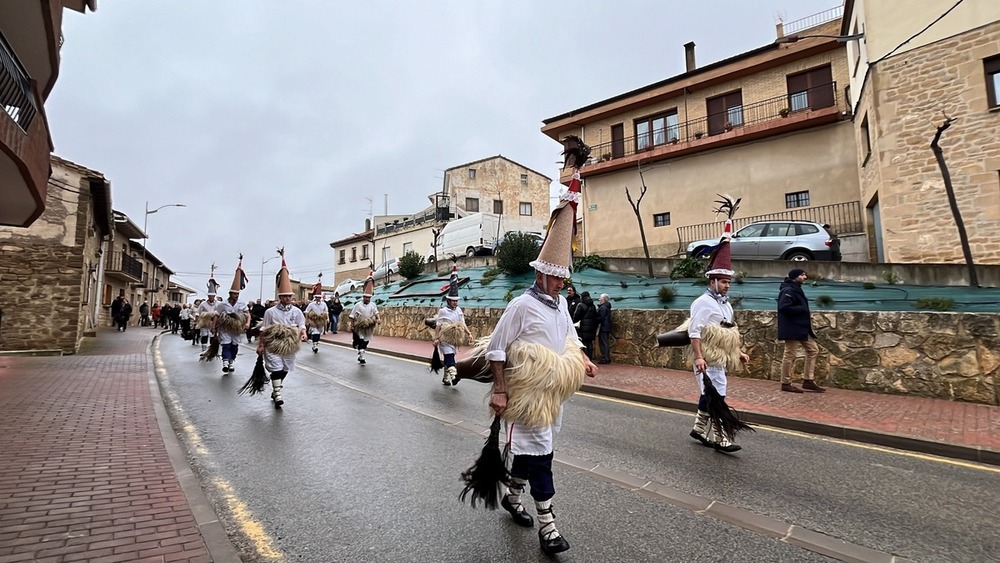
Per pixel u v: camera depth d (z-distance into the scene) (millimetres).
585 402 8469
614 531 3607
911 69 13258
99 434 5629
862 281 12047
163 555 3020
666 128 23094
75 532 3277
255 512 3893
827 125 18625
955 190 12422
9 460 4617
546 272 3535
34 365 11078
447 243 30391
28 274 14117
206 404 7922
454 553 3264
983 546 3436
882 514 3953
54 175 14625
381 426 6559
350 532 3559
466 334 10016
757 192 20000
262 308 22391
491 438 3656
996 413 6926
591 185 25156
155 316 35938
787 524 3750
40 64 10031
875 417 6820
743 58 20484
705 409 5891
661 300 13289
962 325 7875
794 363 9516
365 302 13469
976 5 12305
